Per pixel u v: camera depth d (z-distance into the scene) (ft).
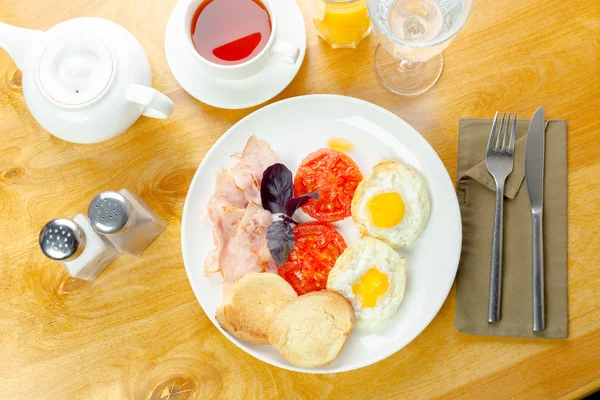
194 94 2.48
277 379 2.46
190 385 2.47
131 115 2.38
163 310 2.50
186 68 2.49
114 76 2.30
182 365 2.48
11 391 2.49
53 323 2.52
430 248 2.40
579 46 2.50
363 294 2.33
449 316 2.44
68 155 2.57
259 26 2.42
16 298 2.53
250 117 2.45
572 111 2.48
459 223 2.35
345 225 2.46
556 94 2.50
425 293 2.38
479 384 2.41
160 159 2.56
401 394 2.42
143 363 2.49
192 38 2.42
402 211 2.36
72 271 2.42
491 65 2.52
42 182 2.56
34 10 2.57
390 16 2.35
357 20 2.38
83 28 2.34
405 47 2.17
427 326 2.43
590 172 2.45
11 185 2.56
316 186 2.46
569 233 2.43
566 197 2.43
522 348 2.40
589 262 2.41
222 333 2.48
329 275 2.34
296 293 2.39
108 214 2.32
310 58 2.56
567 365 2.39
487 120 2.48
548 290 2.39
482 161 2.44
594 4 2.50
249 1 2.42
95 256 2.43
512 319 2.39
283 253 2.34
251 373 2.46
